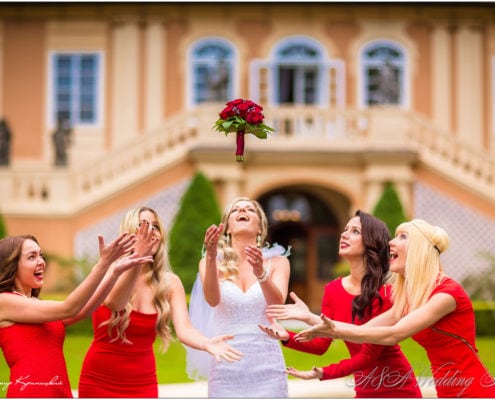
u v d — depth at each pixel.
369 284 4.86
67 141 17.64
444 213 17.02
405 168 16.59
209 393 5.03
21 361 4.28
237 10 20.23
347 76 20.36
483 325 13.70
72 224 16.64
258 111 5.16
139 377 4.68
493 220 17.03
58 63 20.12
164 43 20.12
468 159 17.42
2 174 16.73
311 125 17.19
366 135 17.16
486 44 20.45
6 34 20.06
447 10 20.36
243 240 5.18
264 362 5.00
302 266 20.19
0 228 15.55
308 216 20.30
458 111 20.34
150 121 20.00
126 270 4.20
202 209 15.34
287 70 20.28
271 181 16.84
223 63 19.27
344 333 4.07
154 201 16.75
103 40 20.11
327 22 20.41
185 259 15.02
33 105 20.05
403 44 20.42
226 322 5.04
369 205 16.52
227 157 16.31
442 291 4.32
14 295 4.37
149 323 4.69
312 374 4.57
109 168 17.08
